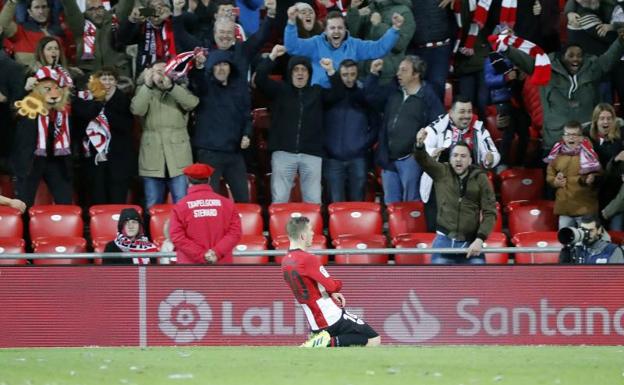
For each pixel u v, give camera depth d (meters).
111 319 35.09
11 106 45.56
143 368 27.36
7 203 43.81
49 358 29.47
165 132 44.91
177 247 36.81
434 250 37.53
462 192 39.44
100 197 46.12
